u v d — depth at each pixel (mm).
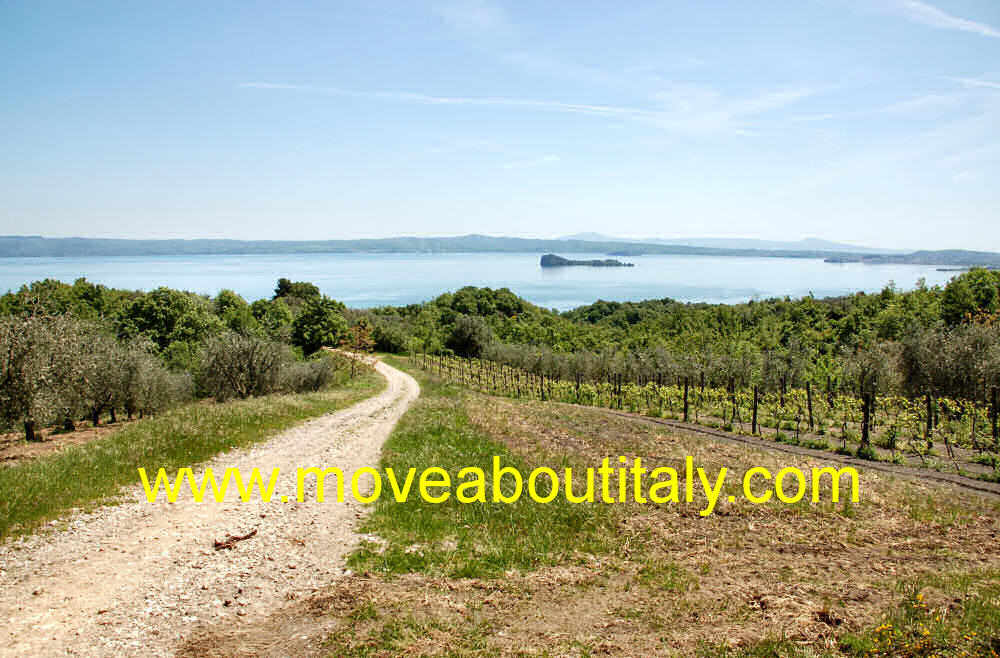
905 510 11250
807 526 10344
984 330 26734
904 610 6711
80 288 76938
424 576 8328
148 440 15898
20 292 65500
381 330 104938
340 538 9977
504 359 75312
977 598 6969
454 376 64125
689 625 6688
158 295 71375
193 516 10906
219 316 90000
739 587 7688
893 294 58312
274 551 9320
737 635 6375
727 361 36594
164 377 35844
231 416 20562
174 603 7426
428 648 6242
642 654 6051
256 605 7441
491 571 8508
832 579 7926
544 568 8594
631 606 7254
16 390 18281
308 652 6199
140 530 10047
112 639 6480
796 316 69125
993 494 12977
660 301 155750
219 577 8266
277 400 27625
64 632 6574
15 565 8266
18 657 6004
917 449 17500
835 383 28141
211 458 15773
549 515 10914
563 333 95812
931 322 43656
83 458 13578
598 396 37281
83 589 7699
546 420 23500
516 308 160000
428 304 164625
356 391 44625
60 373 20109
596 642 6328
